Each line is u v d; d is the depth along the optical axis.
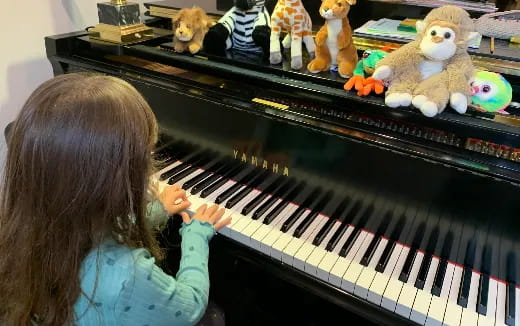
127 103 0.72
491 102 0.97
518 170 0.90
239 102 1.17
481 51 1.16
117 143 0.69
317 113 1.11
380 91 1.05
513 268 0.95
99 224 0.72
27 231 0.73
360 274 1.00
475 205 0.94
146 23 1.64
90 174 0.69
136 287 0.74
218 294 1.58
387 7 1.46
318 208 1.16
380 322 1.00
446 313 0.92
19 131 0.70
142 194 0.78
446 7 0.98
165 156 1.40
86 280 0.73
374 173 1.04
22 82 1.73
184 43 1.36
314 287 1.06
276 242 1.08
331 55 1.17
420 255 1.05
